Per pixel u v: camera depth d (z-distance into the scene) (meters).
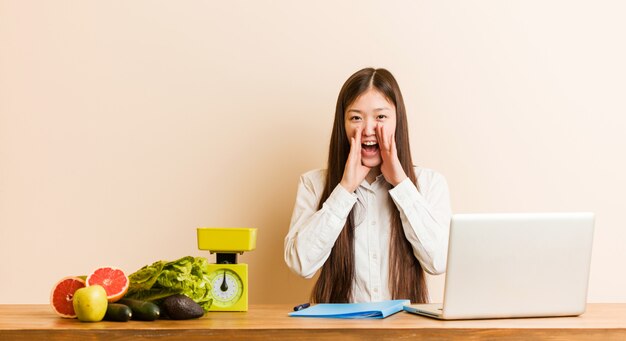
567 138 2.91
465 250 1.66
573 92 2.92
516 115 2.90
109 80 2.83
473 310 1.69
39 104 2.82
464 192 2.88
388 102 2.40
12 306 2.04
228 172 2.85
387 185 2.50
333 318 1.75
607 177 2.92
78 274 2.82
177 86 2.84
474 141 2.88
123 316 1.66
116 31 2.83
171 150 2.84
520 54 2.90
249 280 2.85
